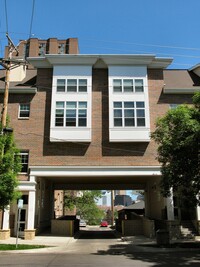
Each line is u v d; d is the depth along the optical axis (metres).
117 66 28.05
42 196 29.28
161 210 28.03
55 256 15.65
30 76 31.47
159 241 20.25
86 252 17.47
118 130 26.41
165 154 19.19
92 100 27.61
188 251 17.44
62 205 53.34
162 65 28.59
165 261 13.73
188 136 17.22
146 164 26.14
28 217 24.23
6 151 19.38
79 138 26.23
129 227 27.61
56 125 26.53
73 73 27.84
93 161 26.14
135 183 36.91
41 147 26.47
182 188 19.62
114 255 16.08
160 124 19.72
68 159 26.16
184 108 18.83
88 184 37.22
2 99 27.78
